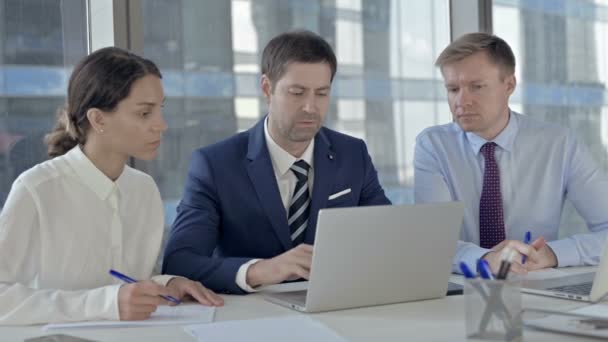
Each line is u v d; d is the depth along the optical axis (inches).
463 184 102.4
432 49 134.4
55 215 71.7
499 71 97.3
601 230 100.0
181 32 113.6
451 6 135.9
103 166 74.5
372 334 54.0
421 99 133.4
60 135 76.0
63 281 72.3
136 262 77.6
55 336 53.4
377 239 62.7
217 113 116.9
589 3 151.5
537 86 146.3
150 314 62.2
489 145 101.7
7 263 68.0
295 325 56.4
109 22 103.7
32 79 105.3
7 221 68.7
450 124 107.3
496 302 47.8
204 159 86.1
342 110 125.8
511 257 50.1
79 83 71.6
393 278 64.9
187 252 78.3
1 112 103.7
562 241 87.4
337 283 62.3
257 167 85.2
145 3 110.9
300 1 122.2
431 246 65.8
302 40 81.5
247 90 119.3
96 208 74.0
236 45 118.0
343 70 125.6
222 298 70.1
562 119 149.8
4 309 61.4
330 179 86.6
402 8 131.2
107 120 71.3
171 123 113.4
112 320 60.2
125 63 71.0
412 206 64.0
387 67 129.8
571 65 149.9
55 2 106.1
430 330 54.9
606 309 60.5
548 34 146.8
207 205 84.0
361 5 127.1
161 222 79.7
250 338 52.3
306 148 87.3
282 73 81.2
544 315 56.0
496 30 140.1
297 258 69.3
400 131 131.6
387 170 130.6
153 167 112.1
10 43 103.7
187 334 55.2
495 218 100.4
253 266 71.6
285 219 84.6
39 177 71.6
